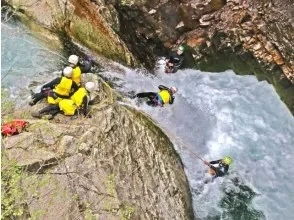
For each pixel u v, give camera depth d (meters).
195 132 11.40
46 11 10.78
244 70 12.62
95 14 11.34
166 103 11.28
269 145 11.39
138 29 12.48
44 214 6.96
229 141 11.45
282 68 11.48
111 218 7.34
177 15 12.20
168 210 8.63
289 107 11.84
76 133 8.08
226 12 12.02
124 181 8.02
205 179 10.50
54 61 10.62
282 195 10.48
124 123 8.96
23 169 7.26
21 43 10.73
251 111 12.02
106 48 11.44
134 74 11.91
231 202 10.27
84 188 7.48
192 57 12.73
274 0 11.25
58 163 7.57
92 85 8.76
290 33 10.91
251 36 11.84
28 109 8.73
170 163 9.68
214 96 12.34
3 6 10.82
